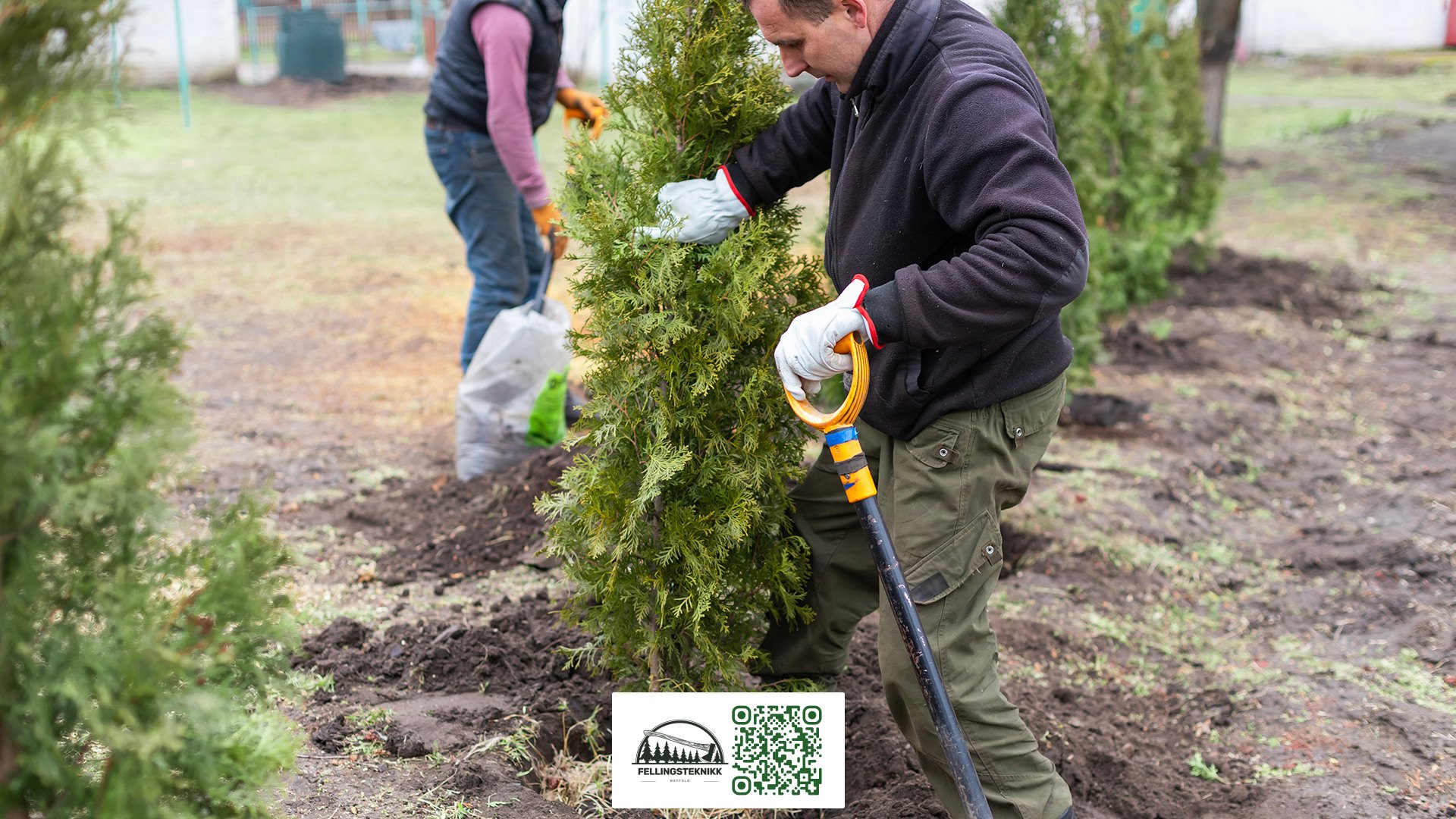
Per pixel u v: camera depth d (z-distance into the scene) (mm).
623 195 2574
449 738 2955
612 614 2797
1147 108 7012
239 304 7855
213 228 10078
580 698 3250
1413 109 17734
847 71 2369
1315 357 7234
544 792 2844
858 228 2477
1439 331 7652
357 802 2617
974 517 2449
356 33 26859
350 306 7957
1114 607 4215
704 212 2621
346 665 3318
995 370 2402
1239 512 5113
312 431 5613
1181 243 7648
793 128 2656
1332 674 3715
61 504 1557
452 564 4164
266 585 1828
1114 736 3369
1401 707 3482
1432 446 5812
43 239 1646
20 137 1660
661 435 2561
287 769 1858
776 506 2801
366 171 13227
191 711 1670
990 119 2219
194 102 17859
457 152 4809
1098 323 6555
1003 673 3678
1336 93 19844
